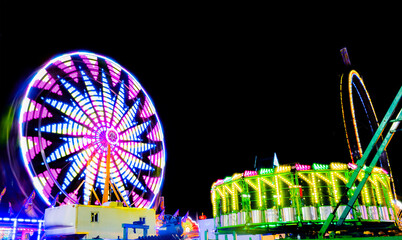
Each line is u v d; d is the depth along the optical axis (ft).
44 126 100.17
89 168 110.52
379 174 67.77
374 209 64.59
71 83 114.01
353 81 111.24
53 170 97.81
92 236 80.74
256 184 71.20
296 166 68.28
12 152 89.30
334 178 66.85
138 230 92.17
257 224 68.23
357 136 98.99
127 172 123.44
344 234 68.23
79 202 107.14
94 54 124.47
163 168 137.39
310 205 65.72
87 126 114.62
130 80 138.21
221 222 78.89
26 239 88.48
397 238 27.91
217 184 82.64
